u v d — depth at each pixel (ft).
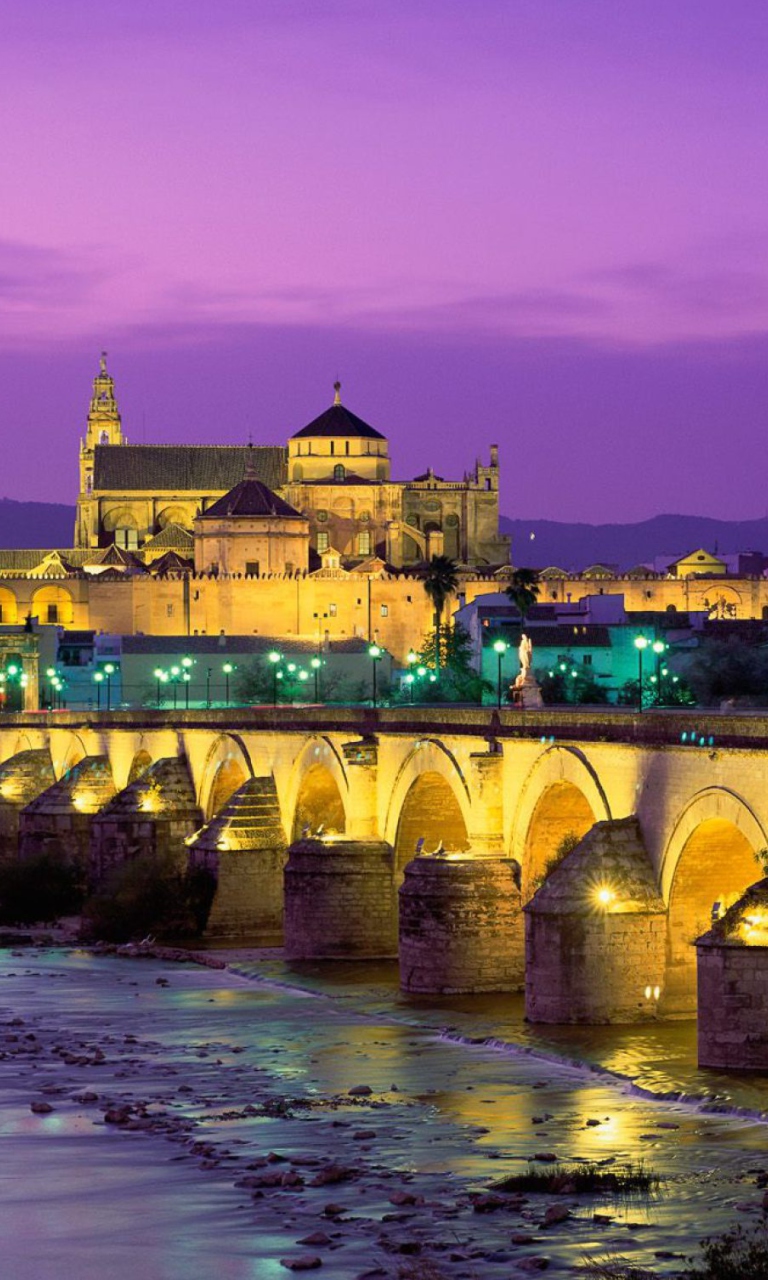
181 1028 302.25
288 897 372.99
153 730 499.10
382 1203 196.44
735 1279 167.84
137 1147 222.07
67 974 371.15
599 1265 174.91
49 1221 192.95
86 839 513.04
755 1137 216.74
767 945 239.91
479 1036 280.10
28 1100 249.75
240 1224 190.39
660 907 276.41
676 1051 258.57
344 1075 260.21
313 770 410.93
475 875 318.24
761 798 248.11
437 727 345.92
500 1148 217.36
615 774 288.92
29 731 603.26
